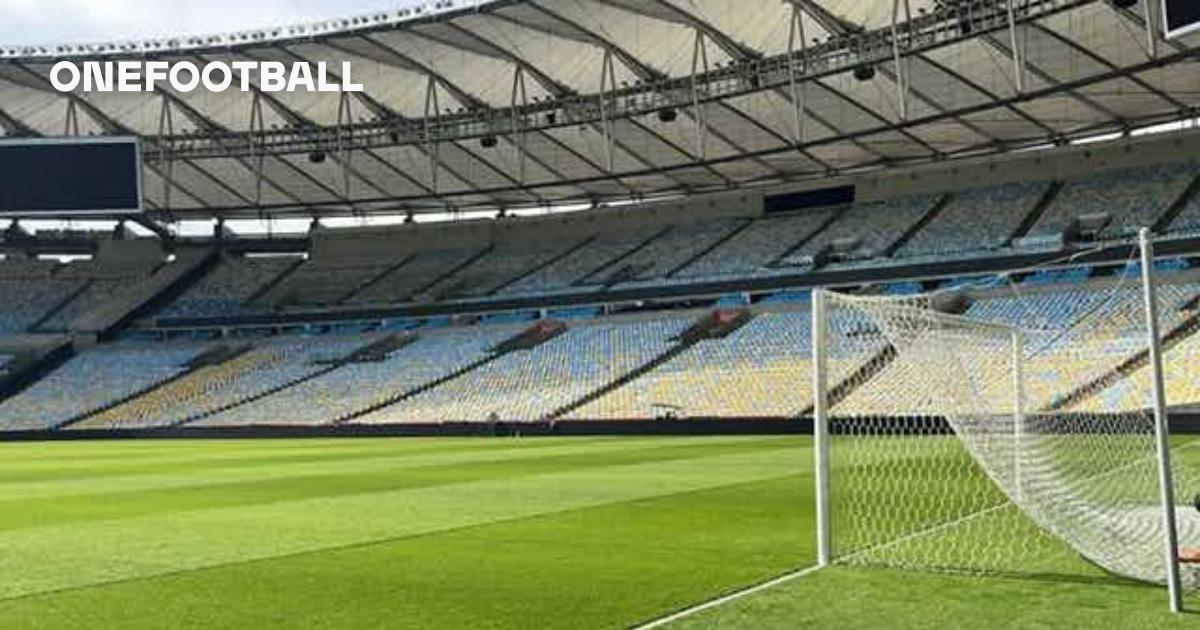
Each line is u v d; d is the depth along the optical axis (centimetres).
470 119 4969
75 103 5234
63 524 1528
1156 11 3397
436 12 4222
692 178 5516
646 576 1036
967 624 791
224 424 5119
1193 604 837
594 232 6091
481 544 1266
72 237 6781
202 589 999
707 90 4309
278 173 5669
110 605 930
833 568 1024
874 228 5141
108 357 6016
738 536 1295
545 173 5422
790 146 4519
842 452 2508
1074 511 1111
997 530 1243
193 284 6512
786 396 4131
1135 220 4403
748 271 5144
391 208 6234
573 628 828
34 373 5959
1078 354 3441
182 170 5706
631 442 3541
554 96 4738
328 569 1101
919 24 3788
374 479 2261
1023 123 4531
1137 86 4041
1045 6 3531
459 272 6094
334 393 5216
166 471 2638
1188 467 2061
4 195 5194
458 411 4747
